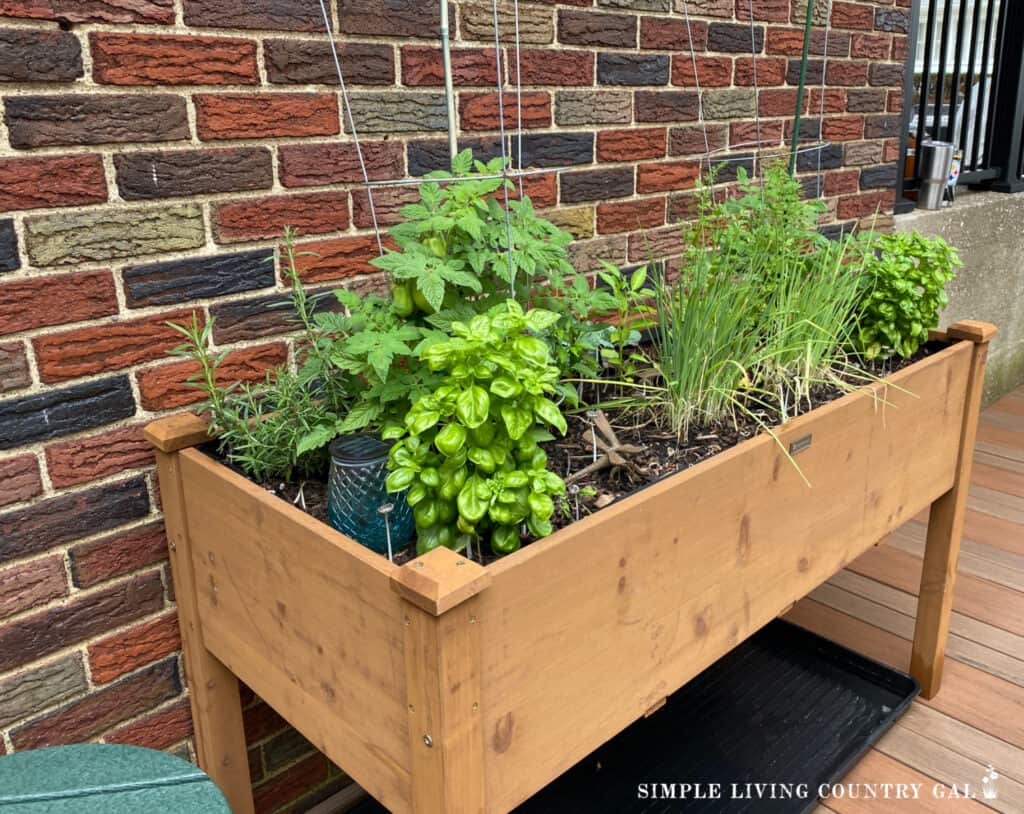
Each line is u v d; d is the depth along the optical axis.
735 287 1.63
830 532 1.58
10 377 1.18
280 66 1.36
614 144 1.94
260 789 1.62
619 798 1.72
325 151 1.45
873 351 1.91
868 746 1.85
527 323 1.02
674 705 2.00
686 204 2.15
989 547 2.67
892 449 1.70
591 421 1.36
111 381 1.28
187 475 1.30
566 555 1.01
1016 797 1.73
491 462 0.98
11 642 1.25
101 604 1.34
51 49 1.13
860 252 1.95
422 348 1.14
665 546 1.18
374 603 0.96
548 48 1.75
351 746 1.09
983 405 3.95
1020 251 3.89
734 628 1.38
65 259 1.20
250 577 1.21
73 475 1.27
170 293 1.31
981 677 2.11
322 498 1.25
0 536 1.21
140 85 1.22
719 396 1.55
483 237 1.29
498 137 1.72
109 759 1.10
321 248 1.49
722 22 2.09
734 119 2.21
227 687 1.45
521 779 1.04
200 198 1.32
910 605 2.40
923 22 3.72
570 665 1.07
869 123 2.66
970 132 3.87
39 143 1.14
